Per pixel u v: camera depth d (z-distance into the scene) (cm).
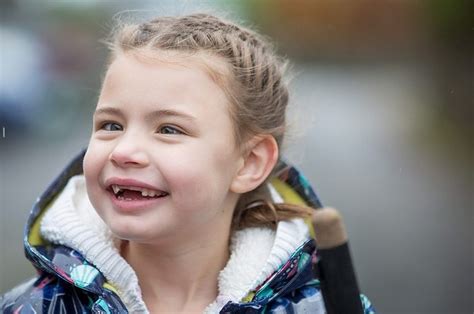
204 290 204
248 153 208
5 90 1124
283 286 204
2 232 677
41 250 202
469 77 1430
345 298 161
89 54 1358
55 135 1177
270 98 218
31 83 1156
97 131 191
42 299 194
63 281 196
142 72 189
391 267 605
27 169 957
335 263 161
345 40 2638
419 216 767
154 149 184
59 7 1448
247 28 252
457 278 580
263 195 221
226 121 197
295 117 252
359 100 1695
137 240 187
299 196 234
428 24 1633
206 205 191
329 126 1348
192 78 192
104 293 188
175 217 186
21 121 1144
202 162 189
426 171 1004
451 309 524
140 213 184
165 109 187
